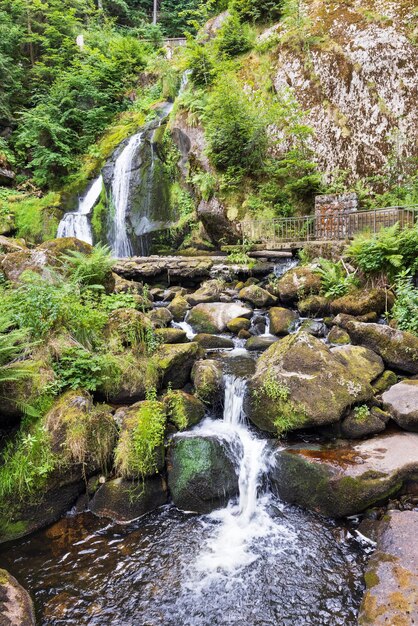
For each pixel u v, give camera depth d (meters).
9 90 18.02
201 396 5.38
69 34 20.45
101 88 20.00
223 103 11.73
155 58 20.94
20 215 14.60
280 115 11.97
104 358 5.02
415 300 6.54
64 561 3.53
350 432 4.41
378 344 5.76
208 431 4.85
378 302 7.18
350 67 12.17
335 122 12.27
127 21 28.58
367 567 3.14
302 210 11.84
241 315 8.01
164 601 3.12
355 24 12.44
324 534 3.68
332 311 7.77
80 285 6.27
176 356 5.59
